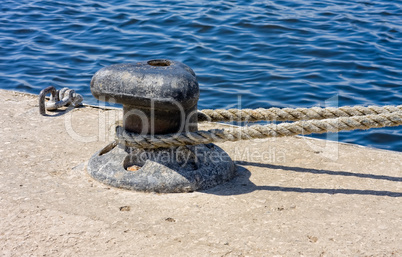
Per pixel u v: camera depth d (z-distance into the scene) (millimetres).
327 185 3832
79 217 3320
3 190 3650
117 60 8578
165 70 3656
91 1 11805
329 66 8062
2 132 4734
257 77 7770
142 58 8578
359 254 2967
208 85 7609
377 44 8859
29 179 3842
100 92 3736
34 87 7723
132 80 3613
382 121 3730
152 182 3666
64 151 4383
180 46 8977
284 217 3361
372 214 3412
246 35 9398
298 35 9336
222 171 3867
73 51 8984
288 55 8516
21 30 10016
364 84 7453
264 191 3729
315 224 3279
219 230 3199
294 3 11336
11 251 2963
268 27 9719
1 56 8828
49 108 5371
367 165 4188
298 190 3746
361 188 3785
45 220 3275
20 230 3162
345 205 3527
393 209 3479
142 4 11406
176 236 3129
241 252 2980
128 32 9758
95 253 2957
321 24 9914
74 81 7945
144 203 3520
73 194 3631
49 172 3975
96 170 3867
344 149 4523
